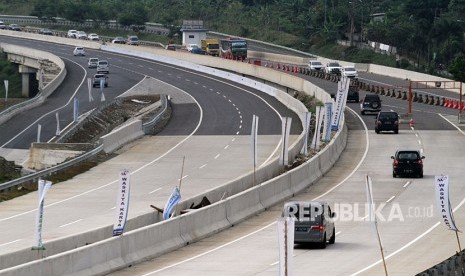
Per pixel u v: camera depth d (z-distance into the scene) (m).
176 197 60.97
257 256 54.84
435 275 41.34
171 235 58.12
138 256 53.75
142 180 89.75
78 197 81.31
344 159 99.00
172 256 55.69
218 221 64.56
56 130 130.50
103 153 105.31
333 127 109.31
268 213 71.06
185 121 130.62
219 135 118.44
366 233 61.84
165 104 139.12
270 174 84.19
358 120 130.00
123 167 98.00
